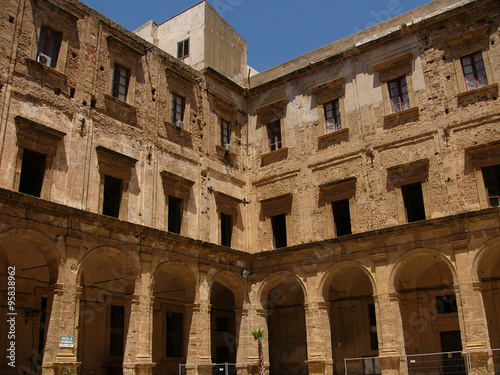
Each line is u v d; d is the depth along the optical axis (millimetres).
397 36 27094
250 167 31172
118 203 23359
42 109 21156
